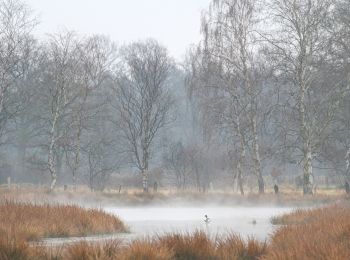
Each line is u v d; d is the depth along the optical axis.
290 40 64.38
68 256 15.44
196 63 73.69
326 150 67.62
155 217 41.62
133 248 15.69
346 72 63.88
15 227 22.52
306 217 33.06
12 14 77.31
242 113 70.12
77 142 77.00
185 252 16.84
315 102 65.19
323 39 63.62
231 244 18.23
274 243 20.09
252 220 38.25
